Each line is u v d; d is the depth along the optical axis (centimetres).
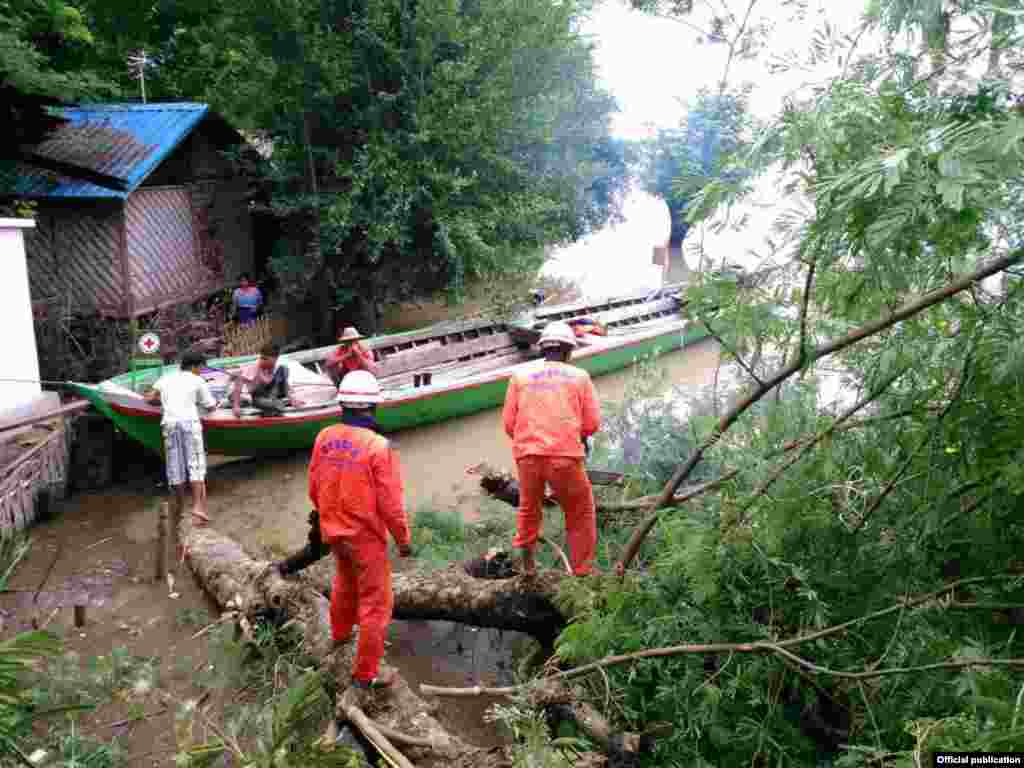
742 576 363
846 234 256
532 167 1412
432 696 433
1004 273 295
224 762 401
